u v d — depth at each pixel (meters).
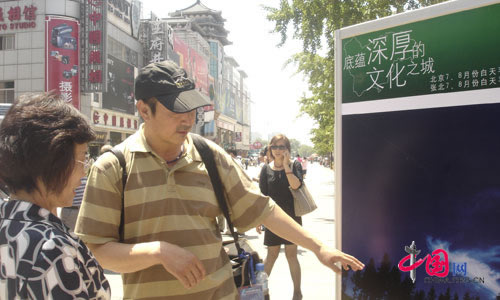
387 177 1.91
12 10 22.58
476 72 1.62
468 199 1.63
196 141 1.75
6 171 1.07
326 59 7.52
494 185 1.56
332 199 13.58
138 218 1.59
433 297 1.74
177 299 1.58
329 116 11.03
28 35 22.61
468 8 1.64
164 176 1.62
